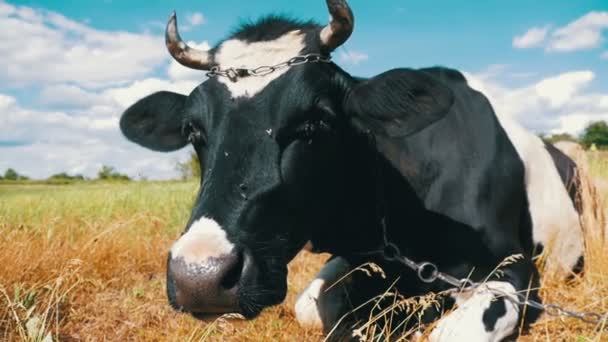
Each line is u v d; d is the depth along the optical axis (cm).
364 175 197
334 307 211
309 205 178
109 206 433
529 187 223
